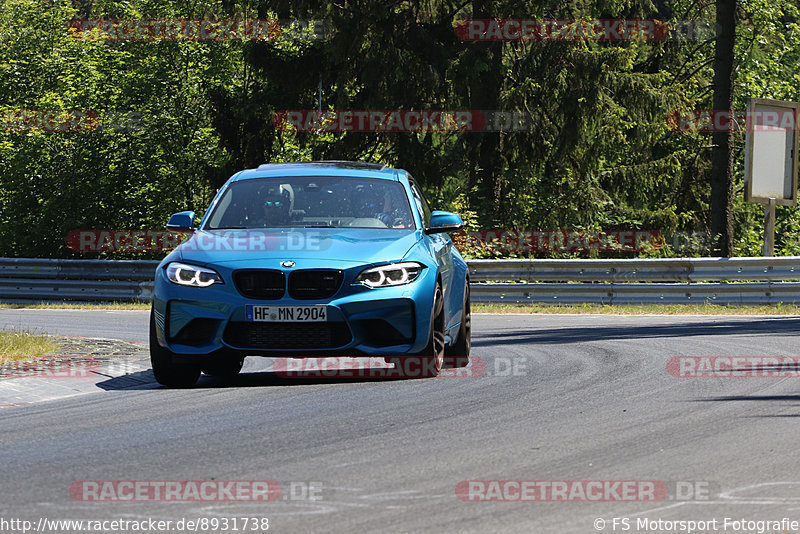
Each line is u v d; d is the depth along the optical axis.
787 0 157.00
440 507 15.88
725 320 54.66
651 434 21.73
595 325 53.00
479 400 26.31
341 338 28.52
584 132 112.69
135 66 121.94
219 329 28.56
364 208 32.62
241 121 123.25
